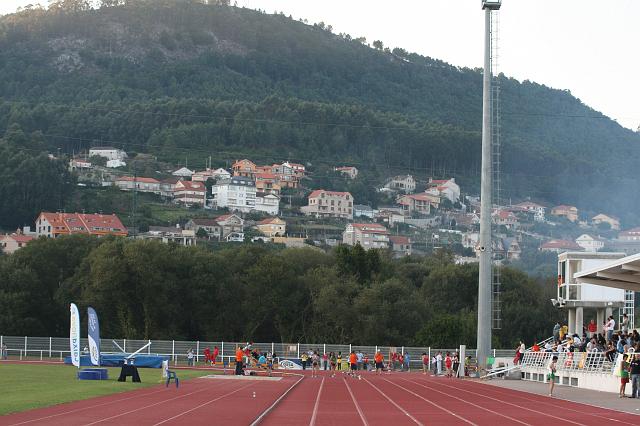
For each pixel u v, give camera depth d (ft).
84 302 367.04
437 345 346.33
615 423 102.01
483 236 247.09
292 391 161.38
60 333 386.32
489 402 138.00
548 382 209.56
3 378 179.93
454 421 103.45
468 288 459.32
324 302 381.19
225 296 387.75
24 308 372.17
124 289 366.43
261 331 411.13
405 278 475.31
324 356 283.38
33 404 117.19
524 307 434.71
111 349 299.79
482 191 249.96
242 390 160.15
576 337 212.64
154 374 216.95
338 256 444.55
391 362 289.12
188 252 399.65
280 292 390.42
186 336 391.45
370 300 381.40
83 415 103.45
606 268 182.09
